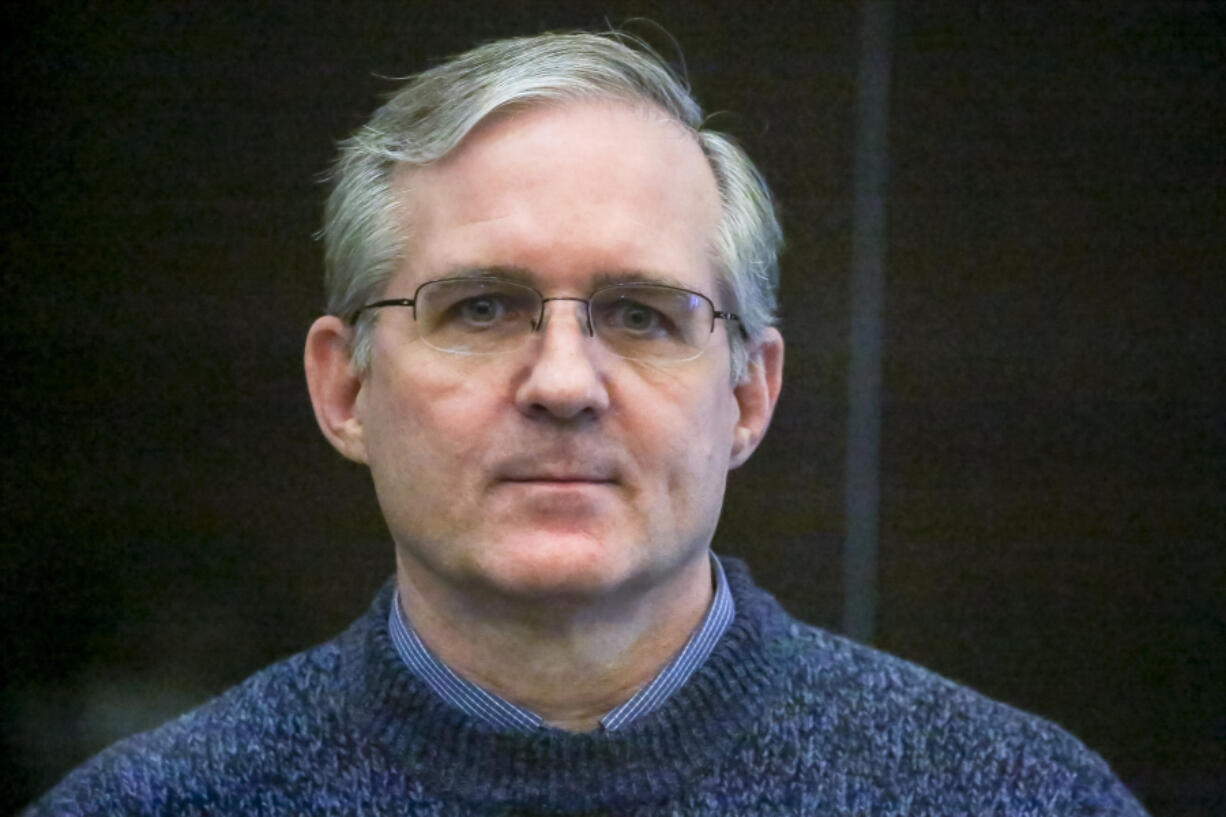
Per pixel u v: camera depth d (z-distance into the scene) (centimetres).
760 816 165
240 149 259
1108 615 259
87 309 260
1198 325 257
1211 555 257
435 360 157
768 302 183
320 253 260
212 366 262
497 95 158
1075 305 259
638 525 155
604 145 159
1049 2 257
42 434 259
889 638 263
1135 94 257
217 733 176
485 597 159
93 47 257
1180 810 255
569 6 258
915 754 171
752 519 265
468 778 159
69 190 258
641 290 156
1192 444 257
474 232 156
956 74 259
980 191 260
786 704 174
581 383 148
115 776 175
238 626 262
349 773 167
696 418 159
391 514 163
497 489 154
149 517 261
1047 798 169
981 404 262
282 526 264
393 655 170
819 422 264
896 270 262
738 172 176
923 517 263
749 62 259
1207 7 254
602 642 163
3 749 254
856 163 260
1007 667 261
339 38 259
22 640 258
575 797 158
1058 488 261
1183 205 256
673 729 163
